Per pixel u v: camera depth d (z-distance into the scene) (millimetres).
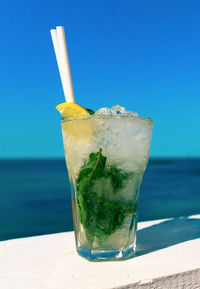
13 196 3209
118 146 254
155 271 227
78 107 270
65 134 274
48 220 1831
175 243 296
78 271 230
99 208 254
